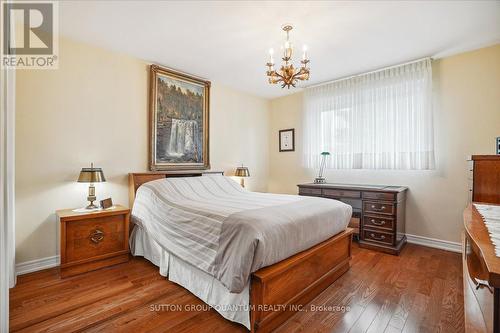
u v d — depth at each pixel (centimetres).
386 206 307
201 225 197
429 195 326
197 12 222
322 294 208
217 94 419
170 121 350
